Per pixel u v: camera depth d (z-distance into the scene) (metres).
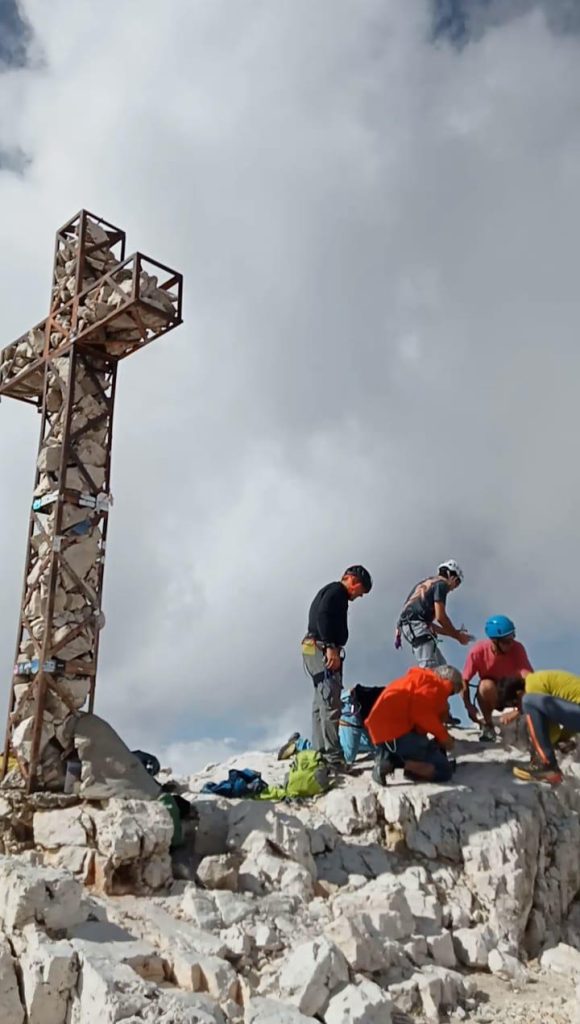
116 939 6.15
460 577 11.80
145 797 8.38
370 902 7.60
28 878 6.20
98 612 9.65
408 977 6.68
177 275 10.03
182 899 7.17
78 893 6.32
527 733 10.93
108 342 10.39
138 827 7.54
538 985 7.31
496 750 11.03
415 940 7.27
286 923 6.99
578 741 11.02
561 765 10.75
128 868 7.38
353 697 10.98
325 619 10.71
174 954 6.04
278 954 6.46
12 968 5.70
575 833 9.82
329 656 10.59
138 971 5.80
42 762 8.88
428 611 11.51
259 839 8.10
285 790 10.01
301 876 7.78
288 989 5.85
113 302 9.92
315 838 8.72
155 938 6.35
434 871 8.75
